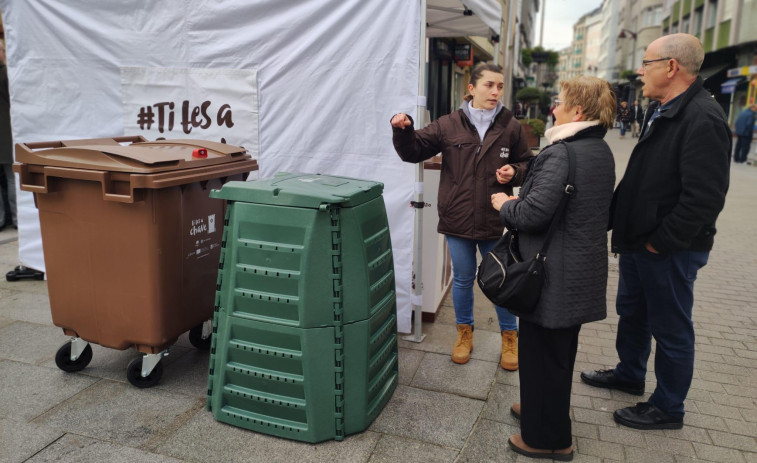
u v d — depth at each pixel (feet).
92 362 11.30
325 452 8.58
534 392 8.32
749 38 71.15
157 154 9.91
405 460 8.44
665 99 8.49
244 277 8.57
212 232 10.73
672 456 8.68
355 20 12.12
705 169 7.89
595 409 10.02
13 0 14.67
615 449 8.84
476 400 10.16
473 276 11.33
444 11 17.16
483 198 10.73
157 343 9.86
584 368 11.62
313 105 12.79
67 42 14.47
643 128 9.19
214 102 13.61
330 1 12.25
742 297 16.29
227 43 13.24
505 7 45.52
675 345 9.01
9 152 20.98
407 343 12.48
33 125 15.17
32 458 8.27
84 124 14.82
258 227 8.37
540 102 96.43
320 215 8.15
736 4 74.64
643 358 10.27
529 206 7.69
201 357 11.66
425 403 10.02
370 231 8.87
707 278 18.17
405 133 10.50
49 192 9.71
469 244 11.12
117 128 14.58
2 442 8.63
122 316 9.87
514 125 10.82
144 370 10.07
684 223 8.08
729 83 70.64
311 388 8.58
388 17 11.87
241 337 8.82
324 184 8.89
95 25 14.23
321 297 8.34
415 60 11.84
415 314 12.45
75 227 9.84
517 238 8.36
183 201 9.90
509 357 11.27
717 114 7.92
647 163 8.59
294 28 12.64
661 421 9.33
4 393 10.05
